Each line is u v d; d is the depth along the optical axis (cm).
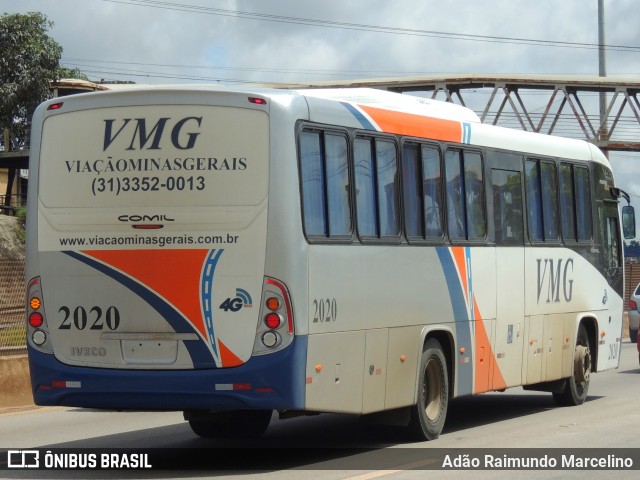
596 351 1725
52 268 1095
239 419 1312
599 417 1507
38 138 1114
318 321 1071
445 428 1411
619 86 5175
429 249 1278
